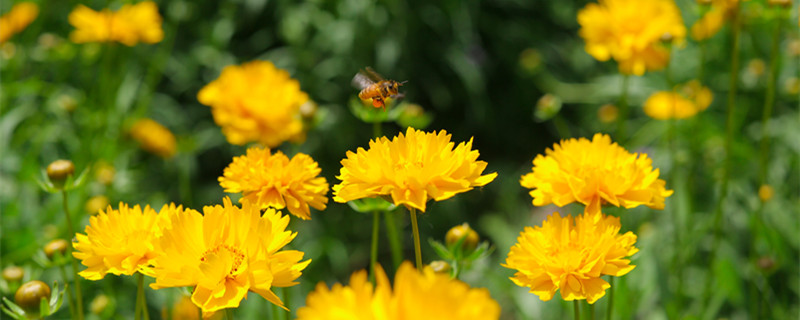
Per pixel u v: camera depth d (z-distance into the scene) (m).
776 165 1.22
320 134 1.62
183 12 1.36
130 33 1.14
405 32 1.66
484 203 1.69
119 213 0.70
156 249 0.66
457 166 0.68
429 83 1.75
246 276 0.65
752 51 1.39
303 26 1.63
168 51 1.33
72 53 1.31
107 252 0.68
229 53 1.69
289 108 0.90
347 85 1.65
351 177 0.68
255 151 0.74
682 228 1.09
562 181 0.74
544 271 0.69
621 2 0.94
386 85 0.82
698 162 1.30
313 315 0.57
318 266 1.42
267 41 1.71
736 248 1.12
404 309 0.54
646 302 0.98
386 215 0.82
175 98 1.73
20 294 0.72
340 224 1.58
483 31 1.86
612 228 0.70
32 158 1.11
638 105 1.50
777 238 1.00
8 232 0.99
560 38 1.91
